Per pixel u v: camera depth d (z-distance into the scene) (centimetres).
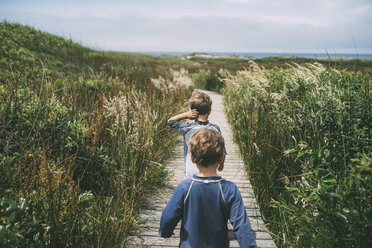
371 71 581
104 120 388
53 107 375
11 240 160
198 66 2356
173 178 384
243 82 733
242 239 136
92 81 654
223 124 701
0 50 1055
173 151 495
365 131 297
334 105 314
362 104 326
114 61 1355
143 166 340
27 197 210
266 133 390
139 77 997
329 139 278
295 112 363
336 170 255
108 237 231
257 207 312
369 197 181
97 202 290
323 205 207
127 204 272
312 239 225
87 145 329
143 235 257
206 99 225
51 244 202
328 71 493
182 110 682
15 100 351
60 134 332
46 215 212
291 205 280
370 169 170
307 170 264
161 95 757
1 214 186
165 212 153
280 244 272
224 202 147
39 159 279
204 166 154
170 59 4019
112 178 312
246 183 371
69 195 237
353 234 178
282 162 340
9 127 320
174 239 253
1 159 266
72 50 1421
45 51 1293
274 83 521
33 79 466
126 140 338
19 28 1454
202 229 147
